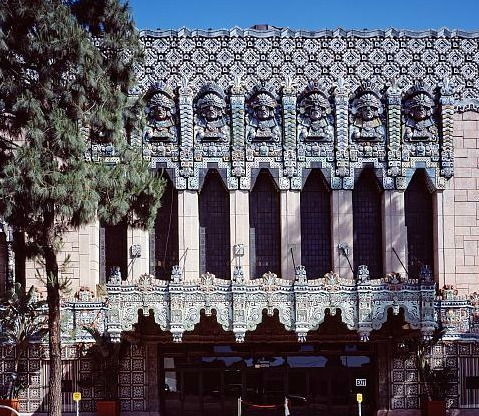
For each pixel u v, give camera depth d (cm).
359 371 4369
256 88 4338
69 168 3259
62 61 3300
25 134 3419
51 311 3422
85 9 3488
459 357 4259
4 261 4256
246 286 3866
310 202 4409
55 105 3312
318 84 4338
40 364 4206
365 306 3847
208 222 4369
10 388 4088
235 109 4316
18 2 3259
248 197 4328
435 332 4041
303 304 3859
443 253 4331
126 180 3391
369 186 4428
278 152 4331
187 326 3844
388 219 4331
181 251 4278
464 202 4362
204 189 4384
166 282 3856
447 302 4238
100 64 3378
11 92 3259
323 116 4350
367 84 4350
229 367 4359
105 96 3378
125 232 4312
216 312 3859
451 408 4228
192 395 4341
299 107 4369
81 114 3338
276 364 4362
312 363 4372
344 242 4316
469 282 4338
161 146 4306
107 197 3369
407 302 3853
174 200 4341
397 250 4319
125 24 3509
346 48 4409
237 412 4312
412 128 4375
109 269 4322
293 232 4306
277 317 4294
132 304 3841
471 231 4353
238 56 4384
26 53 3275
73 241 4244
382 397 4288
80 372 4209
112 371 4119
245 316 3859
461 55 4434
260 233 4375
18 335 4028
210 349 4362
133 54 3553
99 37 3531
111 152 4156
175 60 4372
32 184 3152
